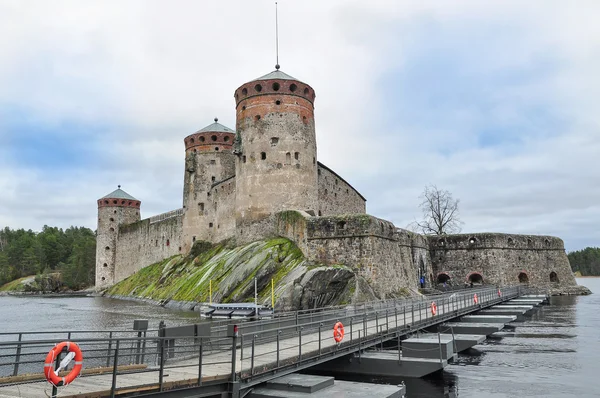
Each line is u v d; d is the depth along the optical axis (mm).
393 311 30172
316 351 18609
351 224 40906
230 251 52062
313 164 52281
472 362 25141
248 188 50875
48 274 132250
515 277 65562
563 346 29625
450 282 64938
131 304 61562
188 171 70562
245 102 52531
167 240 80188
